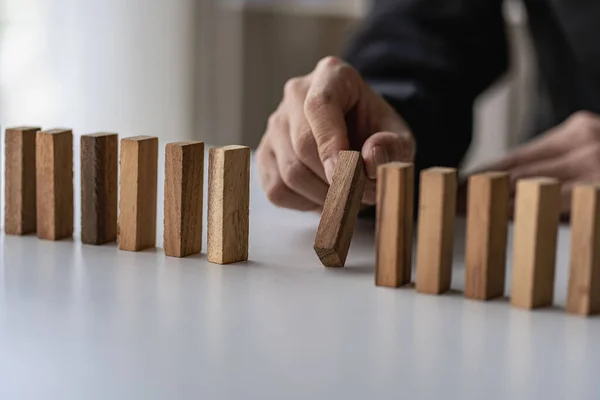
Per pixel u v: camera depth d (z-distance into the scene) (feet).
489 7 3.34
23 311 1.70
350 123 2.21
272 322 1.67
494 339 1.62
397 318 1.70
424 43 3.12
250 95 6.72
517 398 1.42
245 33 6.61
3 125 6.26
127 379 1.46
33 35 6.30
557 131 2.80
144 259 2.00
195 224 2.04
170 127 6.68
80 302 1.74
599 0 3.42
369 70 3.02
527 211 1.75
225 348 1.56
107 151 2.09
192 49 6.61
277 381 1.46
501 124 6.35
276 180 2.24
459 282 1.90
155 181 2.08
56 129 2.18
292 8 6.50
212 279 1.88
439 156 2.74
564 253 2.11
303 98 2.19
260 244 2.14
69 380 1.45
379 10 3.31
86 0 6.33
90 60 6.40
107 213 2.11
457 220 2.40
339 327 1.65
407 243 1.86
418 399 1.41
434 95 2.95
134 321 1.66
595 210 1.71
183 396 1.41
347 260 2.02
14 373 1.47
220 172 1.95
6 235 2.18
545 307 1.77
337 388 1.44
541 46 3.77
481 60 3.29
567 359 1.55
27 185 2.17
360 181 1.95
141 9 6.46
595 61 3.49
